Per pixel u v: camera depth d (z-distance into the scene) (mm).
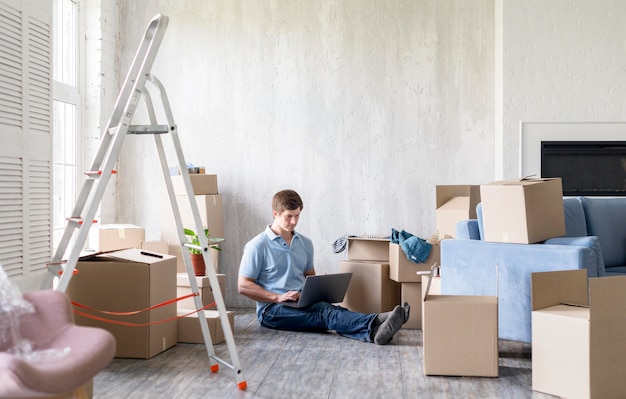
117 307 3660
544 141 5219
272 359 3729
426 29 5453
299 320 4410
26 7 3576
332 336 4344
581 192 5199
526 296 3645
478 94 5430
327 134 5516
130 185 5660
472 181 5434
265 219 5559
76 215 3115
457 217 4902
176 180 5227
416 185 5461
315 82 5523
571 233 4484
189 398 3002
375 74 5480
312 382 3270
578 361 2934
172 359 3682
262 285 4625
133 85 3201
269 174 5562
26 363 1836
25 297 2297
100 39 5312
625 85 5176
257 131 5566
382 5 5480
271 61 5559
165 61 5641
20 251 3535
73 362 2000
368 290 4816
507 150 5227
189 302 4586
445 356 3359
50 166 3842
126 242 4875
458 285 3980
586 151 5203
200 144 5613
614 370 2947
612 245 4703
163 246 4984
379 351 3930
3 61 3371
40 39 3732
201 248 3211
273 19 5555
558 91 5199
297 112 5539
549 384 3057
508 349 4016
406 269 4641
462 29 5430
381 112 5480
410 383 3256
